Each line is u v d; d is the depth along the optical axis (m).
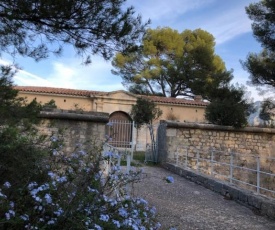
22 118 3.99
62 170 3.46
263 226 6.21
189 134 14.58
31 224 2.66
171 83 37.41
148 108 20.17
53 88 27.97
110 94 27.39
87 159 3.56
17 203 2.73
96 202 3.05
